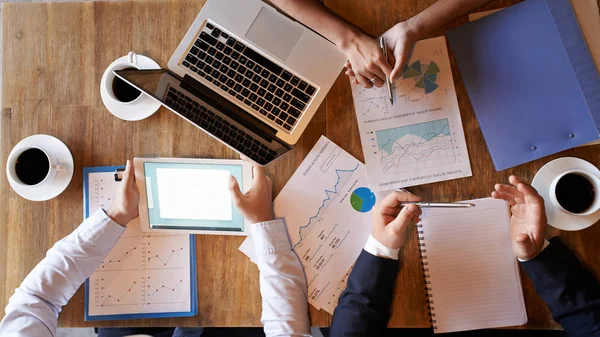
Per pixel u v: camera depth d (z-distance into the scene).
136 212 1.00
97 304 1.00
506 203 0.97
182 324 1.00
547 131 0.95
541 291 0.93
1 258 1.01
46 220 1.01
